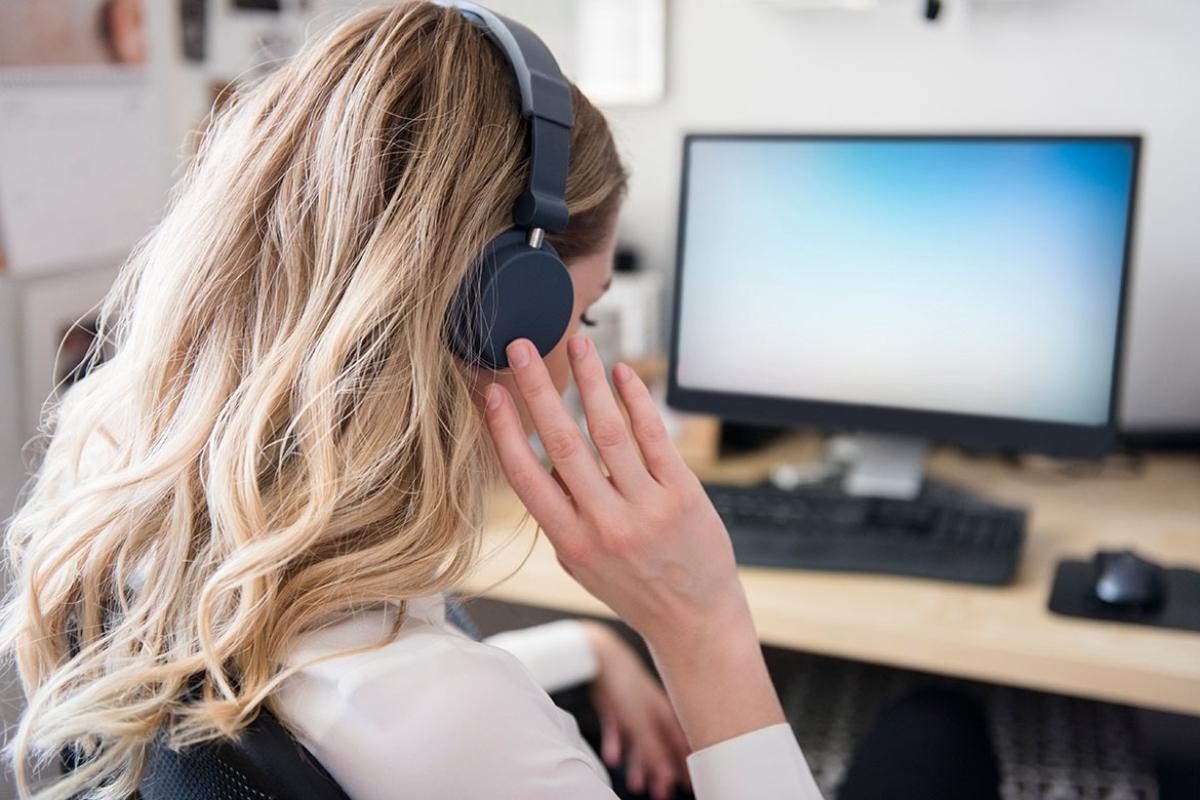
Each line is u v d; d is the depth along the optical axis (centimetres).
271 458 60
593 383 66
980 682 145
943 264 128
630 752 112
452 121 63
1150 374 158
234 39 179
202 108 174
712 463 151
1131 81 150
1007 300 126
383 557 59
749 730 71
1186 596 107
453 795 53
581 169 74
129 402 66
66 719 58
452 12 69
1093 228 122
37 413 149
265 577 57
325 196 62
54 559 64
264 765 52
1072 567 115
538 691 60
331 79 65
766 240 136
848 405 134
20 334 145
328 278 61
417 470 61
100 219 156
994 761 108
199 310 63
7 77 138
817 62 164
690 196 138
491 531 122
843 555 116
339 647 57
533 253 65
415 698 55
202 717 54
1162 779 128
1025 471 151
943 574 112
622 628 148
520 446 65
